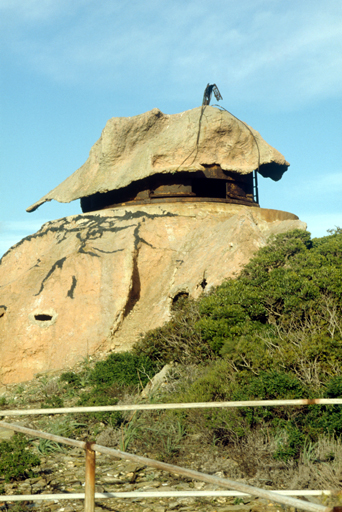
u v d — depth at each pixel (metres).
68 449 8.47
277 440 7.20
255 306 12.07
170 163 21.97
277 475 6.59
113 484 6.82
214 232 18.97
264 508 5.78
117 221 21.19
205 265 17.06
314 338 9.24
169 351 13.09
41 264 21.16
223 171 22.58
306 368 8.72
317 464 6.63
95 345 17.38
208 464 7.27
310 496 5.97
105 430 9.04
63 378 14.00
